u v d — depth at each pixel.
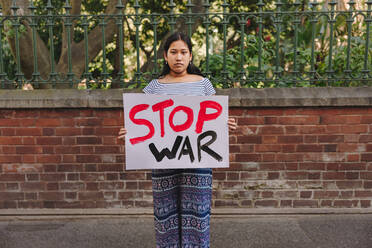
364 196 3.79
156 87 2.65
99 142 3.76
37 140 3.76
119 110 3.72
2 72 3.80
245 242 3.30
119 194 3.83
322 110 3.68
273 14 3.72
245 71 4.08
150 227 3.61
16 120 3.73
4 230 3.57
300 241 3.29
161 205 2.68
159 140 2.59
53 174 3.80
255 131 3.72
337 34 4.75
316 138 3.72
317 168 3.76
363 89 3.69
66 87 5.24
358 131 3.70
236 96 3.66
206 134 2.60
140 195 3.84
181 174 2.67
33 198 3.83
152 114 2.58
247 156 3.76
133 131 2.59
